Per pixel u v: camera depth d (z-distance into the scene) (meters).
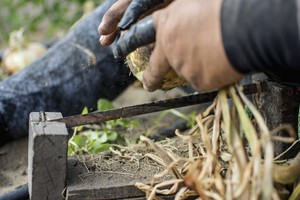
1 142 1.82
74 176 1.14
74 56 1.89
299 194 1.03
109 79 1.90
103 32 1.25
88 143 1.53
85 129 1.80
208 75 0.89
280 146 1.21
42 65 1.90
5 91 1.83
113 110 1.13
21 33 2.37
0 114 1.81
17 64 2.31
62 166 1.08
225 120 0.98
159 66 0.94
